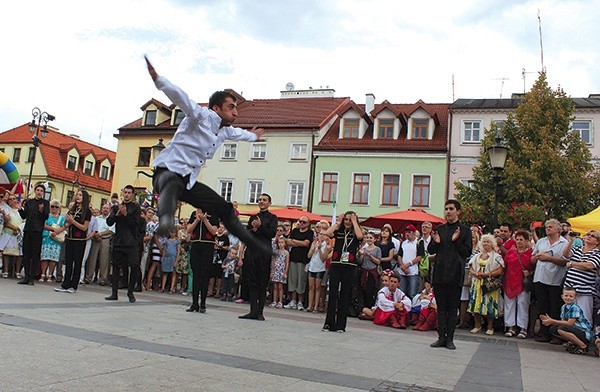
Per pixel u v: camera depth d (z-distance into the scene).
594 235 8.99
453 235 7.73
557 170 25.55
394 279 11.05
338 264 8.66
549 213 25.59
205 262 9.45
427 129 34.28
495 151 12.90
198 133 4.54
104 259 14.02
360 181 34.38
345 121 36.22
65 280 10.70
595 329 8.45
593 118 31.33
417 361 6.24
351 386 4.54
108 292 11.90
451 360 6.57
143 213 13.20
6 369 4.05
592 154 30.91
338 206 34.41
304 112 39.06
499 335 10.22
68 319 6.75
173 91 4.27
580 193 25.53
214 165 37.69
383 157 33.97
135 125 42.34
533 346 8.89
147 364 4.67
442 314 7.85
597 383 5.75
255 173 36.66
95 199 51.22
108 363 4.56
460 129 33.12
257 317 9.21
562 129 26.77
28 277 11.36
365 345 7.24
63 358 4.57
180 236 14.09
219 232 13.92
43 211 11.38
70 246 10.73
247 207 36.47
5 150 49.44
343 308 8.66
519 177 25.38
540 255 9.59
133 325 6.84
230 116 4.75
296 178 35.59
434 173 32.91
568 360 7.49
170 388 3.96
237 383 4.29
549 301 9.57
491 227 25.66
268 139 36.66
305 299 13.32
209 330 7.13
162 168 4.48
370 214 33.69
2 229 12.85
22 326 5.84
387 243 12.69
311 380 4.62
